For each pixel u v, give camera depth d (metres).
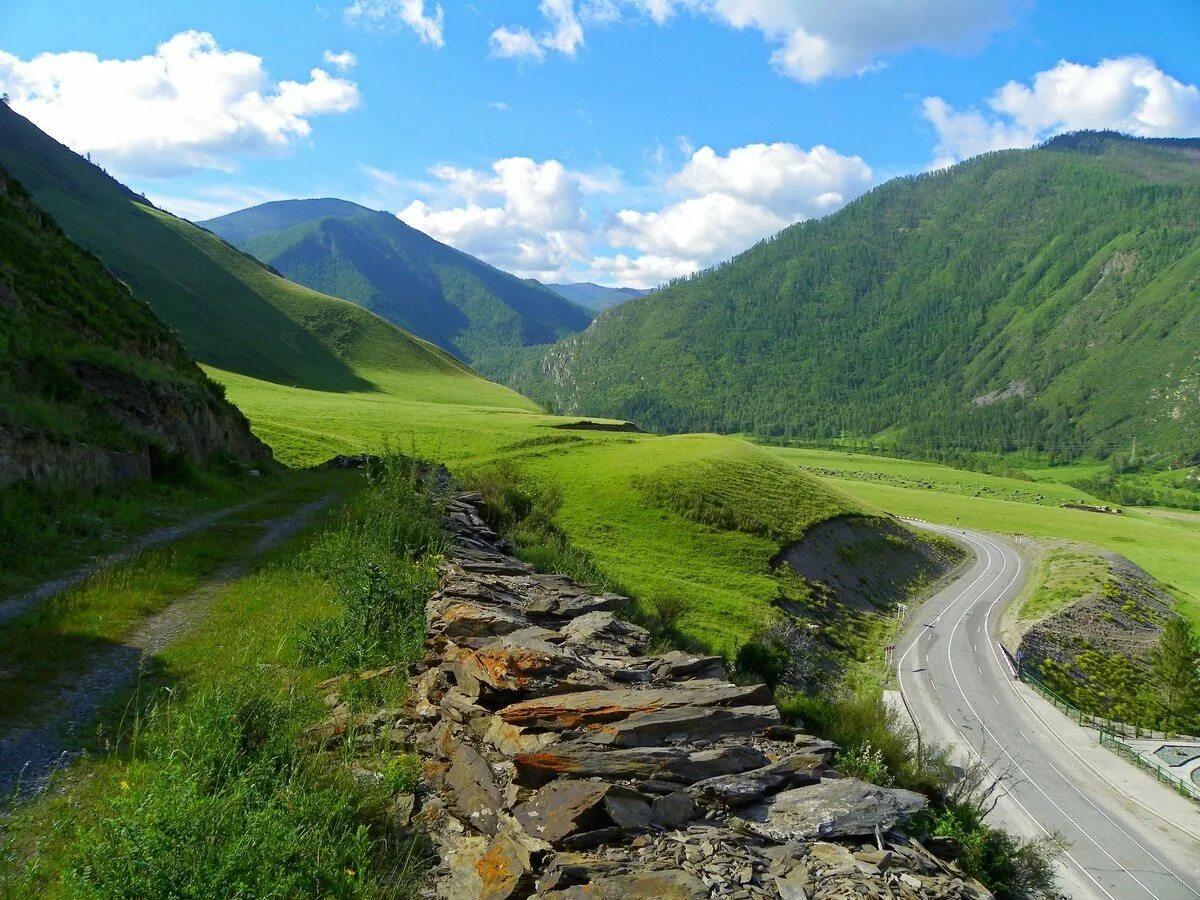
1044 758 48.41
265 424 86.62
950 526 145.88
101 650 12.04
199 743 8.04
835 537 92.19
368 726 10.09
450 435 106.88
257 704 9.15
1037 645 74.75
